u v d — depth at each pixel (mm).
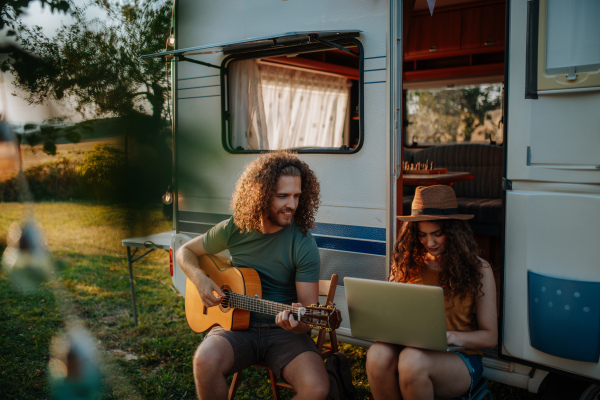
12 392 3016
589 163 2156
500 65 5336
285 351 2229
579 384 2342
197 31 3529
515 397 2797
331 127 5129
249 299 2262
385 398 2188
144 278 5293
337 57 4691
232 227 2531
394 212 2873
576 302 2141
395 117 2824
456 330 2227
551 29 2186
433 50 5590
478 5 5262
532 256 2299
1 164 1491
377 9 2826
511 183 2383
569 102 2184
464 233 2223
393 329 2080
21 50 1522
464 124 5641
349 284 2131
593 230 2135
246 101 3691
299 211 2426
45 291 4629
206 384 2143
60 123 1420
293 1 3135
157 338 3770
